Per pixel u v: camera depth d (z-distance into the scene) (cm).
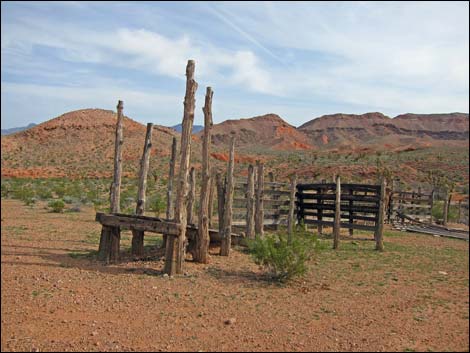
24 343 623
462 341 657
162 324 708
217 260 1213
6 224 1794
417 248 1579
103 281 953
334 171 6656
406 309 812
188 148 1043
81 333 666
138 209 1240
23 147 8650
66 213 2386
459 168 7375
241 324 715
